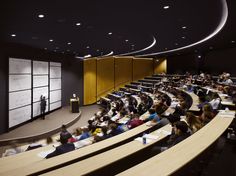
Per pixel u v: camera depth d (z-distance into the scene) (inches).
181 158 82.6
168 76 799.7
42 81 530.9
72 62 709.3
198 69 685.9
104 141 141.6
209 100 295.4
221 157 135.1
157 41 441.4
